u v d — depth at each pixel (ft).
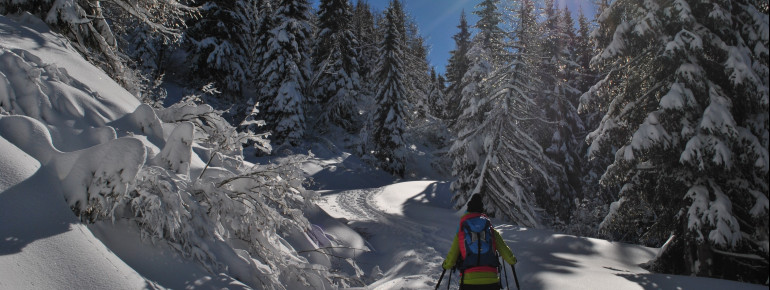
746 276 28.32
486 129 58.23
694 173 27.45
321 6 123.54
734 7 28.94
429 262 24.61
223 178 15.25
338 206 57.67
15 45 16.37
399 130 112.98
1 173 9.60
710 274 26.63
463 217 13.94
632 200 32.24
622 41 30.81
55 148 12.00
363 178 99.30
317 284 15.76
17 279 7.62
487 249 13.03
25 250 8.30
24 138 11.69
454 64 122.31
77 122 14.15
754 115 28.55
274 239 17.02
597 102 34.78
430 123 133.28
